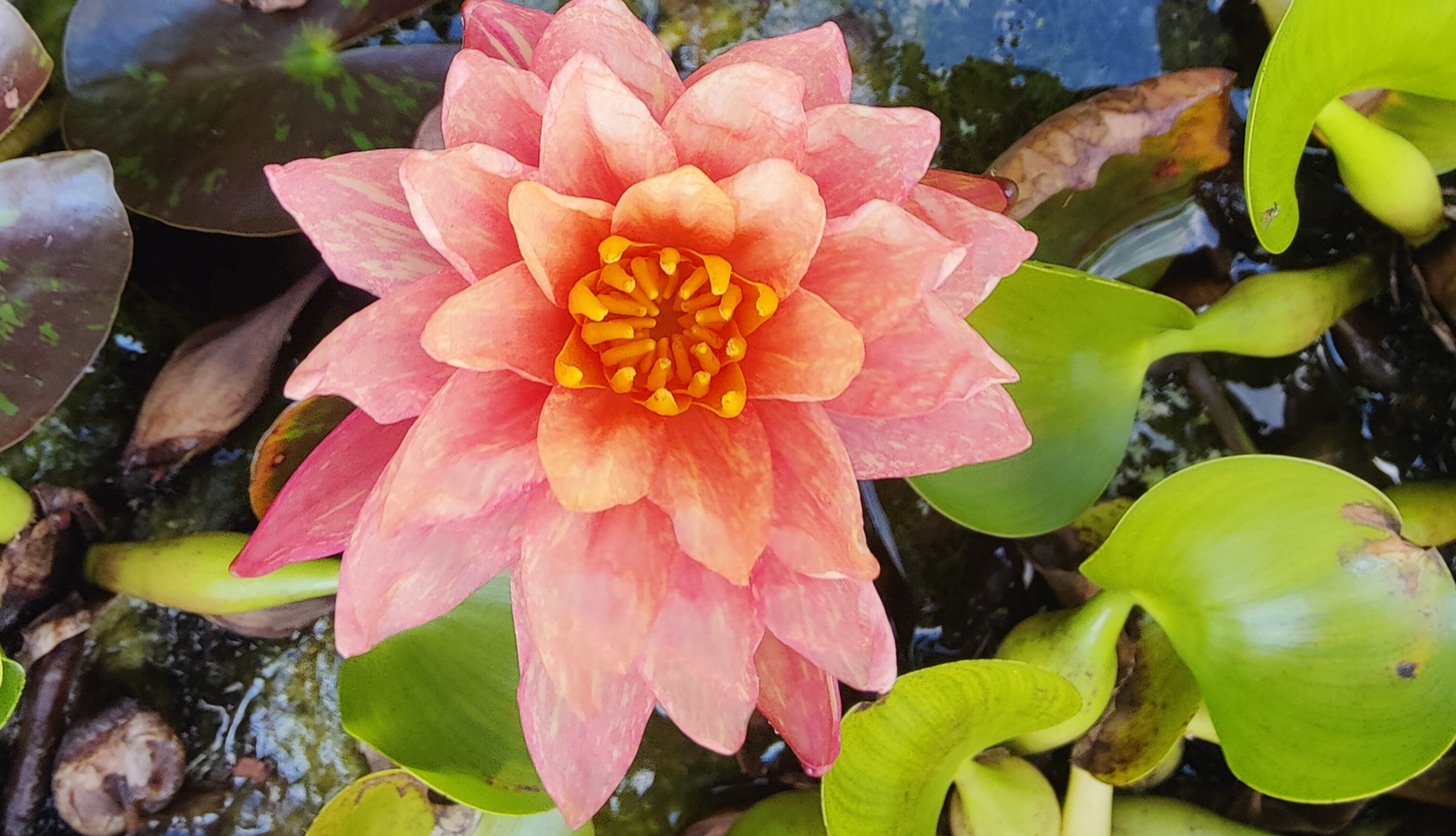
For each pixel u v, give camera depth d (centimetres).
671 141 22
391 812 29
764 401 23
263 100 29
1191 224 33
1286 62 25
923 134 23
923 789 28
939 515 32
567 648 21
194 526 31
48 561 29
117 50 28
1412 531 31
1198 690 29
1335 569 27
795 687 25
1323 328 31
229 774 31
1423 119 31
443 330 21
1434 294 31
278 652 31
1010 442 24
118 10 28
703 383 23
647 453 22
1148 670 30
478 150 21
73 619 29
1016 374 21
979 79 33
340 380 22
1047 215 32
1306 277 31
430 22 31
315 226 23
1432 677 27
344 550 24
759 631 23
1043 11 32
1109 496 32
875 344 22
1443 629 27
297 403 27
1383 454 32
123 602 30
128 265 27
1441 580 27
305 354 30
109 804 29
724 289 22
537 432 22
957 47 32
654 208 22
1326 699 27
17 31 26
